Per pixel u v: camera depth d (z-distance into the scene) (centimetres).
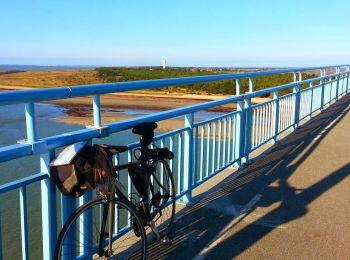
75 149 267
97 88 293
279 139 888
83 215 312
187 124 479
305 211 479
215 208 485
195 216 459
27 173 1144
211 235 410
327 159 726
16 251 648
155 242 390
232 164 632
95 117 307
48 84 6712
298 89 1005
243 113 646
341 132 981
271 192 546
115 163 350
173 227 425
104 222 307
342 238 407
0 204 805
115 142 1248
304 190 555
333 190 557
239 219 453
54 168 270
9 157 232
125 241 389
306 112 1141
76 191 271
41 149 253
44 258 283
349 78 1973
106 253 313
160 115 393
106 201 296
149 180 354
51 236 279
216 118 559
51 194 275
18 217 758
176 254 369
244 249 380
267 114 796
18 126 2577
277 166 674
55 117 2928
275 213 472
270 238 405
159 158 356
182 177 503
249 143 679
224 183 581
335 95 1622
